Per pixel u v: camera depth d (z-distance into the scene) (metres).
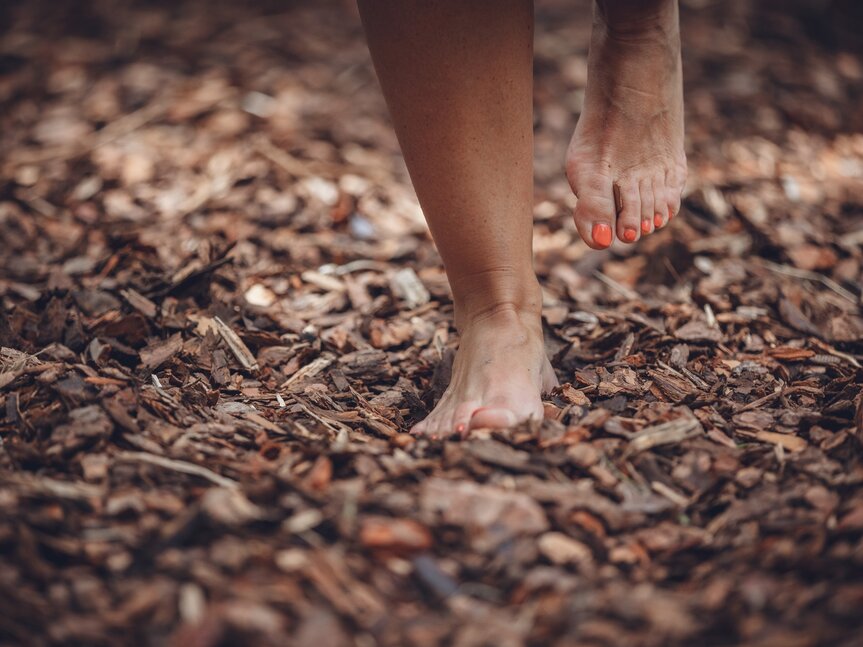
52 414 0.97
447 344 1.17
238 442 0.95
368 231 1.43
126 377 1.01
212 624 0.77
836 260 1.36
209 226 1.40
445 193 0.97
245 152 1.57
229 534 0.82
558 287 1.30
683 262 1.33
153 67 1.84
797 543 0.83
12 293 1.23
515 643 0.77
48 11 2.09
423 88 0.94
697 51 1.99
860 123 1.81
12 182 1.52
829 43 2.13
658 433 0.95
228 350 1.12
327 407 1.05
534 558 0.83
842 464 0.92
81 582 0.80
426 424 0.99
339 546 0.82
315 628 0.77
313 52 1.92
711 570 0.83
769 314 1.22
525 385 0.98
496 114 0.95
